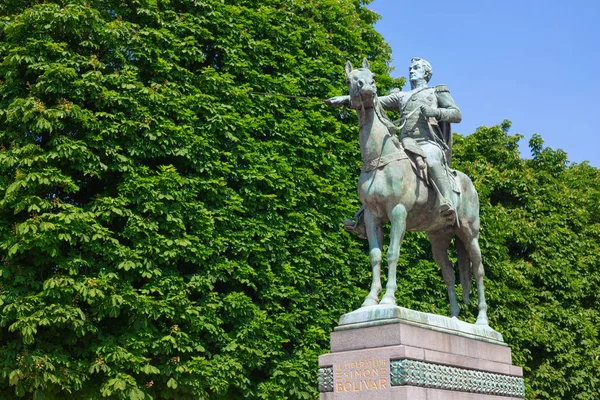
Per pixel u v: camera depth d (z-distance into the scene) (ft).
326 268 50.88
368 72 30.81
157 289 41.81
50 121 40.60
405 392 26.68
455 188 33.86
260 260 47.26
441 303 56.08
